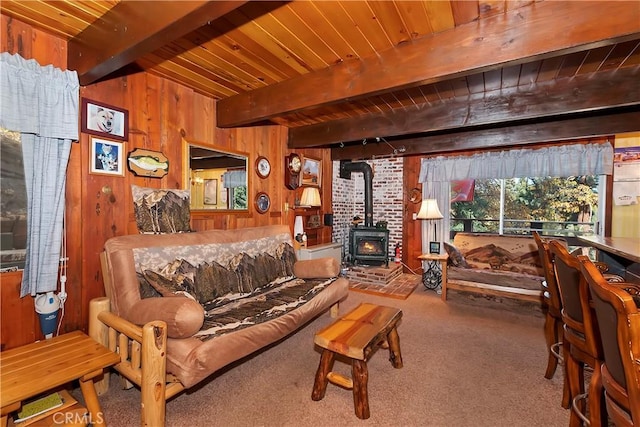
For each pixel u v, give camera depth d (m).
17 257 1.88
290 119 3.90
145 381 1.54
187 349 1.67
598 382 1.30
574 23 1.53
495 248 4.13
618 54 2.15
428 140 4.34
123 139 2.40
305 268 3.23
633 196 4.04
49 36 1.97
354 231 5.28
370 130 3.59
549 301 2.12
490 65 1.75
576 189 4.47
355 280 4.93
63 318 2.08
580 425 1.55
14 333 1.88
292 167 4.39
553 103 2.61
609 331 0.96
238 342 1.87
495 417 1.73
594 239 2.80
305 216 4.81
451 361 2.37
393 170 5.85
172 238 2.45
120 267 2.04
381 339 1.92
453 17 1.76
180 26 1.44
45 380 1.39
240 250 2.88
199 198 3.03
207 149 3.12
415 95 2.98
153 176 2.61
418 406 1.82
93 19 1.82
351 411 1.78
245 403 1.84
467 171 5.02
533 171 4.52
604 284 0.94
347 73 2.32
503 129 3.79
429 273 4.73
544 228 4.68
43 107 1.88
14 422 1.43
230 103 3.10
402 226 5.76
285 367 2.27
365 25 1.84
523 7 1.65
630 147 4.04
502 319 3.31
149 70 2.51
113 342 1.92
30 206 1.87
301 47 2.11
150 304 1.84
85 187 2.19
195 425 1.65
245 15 1.75
